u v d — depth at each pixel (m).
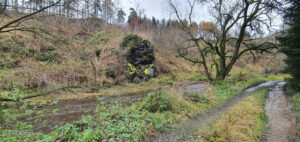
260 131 6.00
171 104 8.95
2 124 6.67
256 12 16.66
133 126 6.56
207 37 22.48
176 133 6.31
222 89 14.98
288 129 5.94
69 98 13.05
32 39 20.61
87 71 20.22
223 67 20.44
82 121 7.08
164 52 38.31
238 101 10.86
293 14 11.43
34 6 5.75
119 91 16.64
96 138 5.40
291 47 11.45
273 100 10.59
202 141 5.51
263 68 38.56
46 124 7.54
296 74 11.78
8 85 13.09
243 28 18.31
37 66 17.89
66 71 18.61
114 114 8.16
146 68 25.61
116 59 23.50
